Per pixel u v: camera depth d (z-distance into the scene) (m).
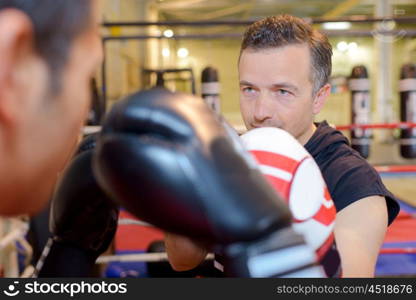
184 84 11.80
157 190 0.35
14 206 0.37
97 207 0.59
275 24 0.95
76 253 0.65
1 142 0.32
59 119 0.34
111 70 7.10
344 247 0.85
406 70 5.62
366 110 5.81
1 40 0.30
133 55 9.00
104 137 0.38
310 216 0.59
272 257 0.36
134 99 0.39
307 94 0.97
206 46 12.41
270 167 0.61
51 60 0.33
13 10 0.31
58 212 0.60
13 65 0.31
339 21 3.29
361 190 0.93
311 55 0.97
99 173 0.39
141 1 9.30
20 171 0.34
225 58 12.49
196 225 0.35
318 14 10.81
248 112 0.99
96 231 0.64
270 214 0.36
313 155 1.03
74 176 0.57
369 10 10.57
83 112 0.37
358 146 5.75
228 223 0.35
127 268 3.27
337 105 10.77
